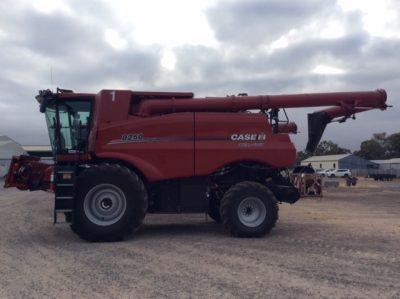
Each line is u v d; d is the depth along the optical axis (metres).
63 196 11.09
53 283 7.20
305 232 12.48
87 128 12.37
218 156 11.87
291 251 9.70
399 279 7.41
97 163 12.15
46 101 12.21
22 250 9.96
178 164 11.73
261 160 12.01
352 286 7.00
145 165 11.60
